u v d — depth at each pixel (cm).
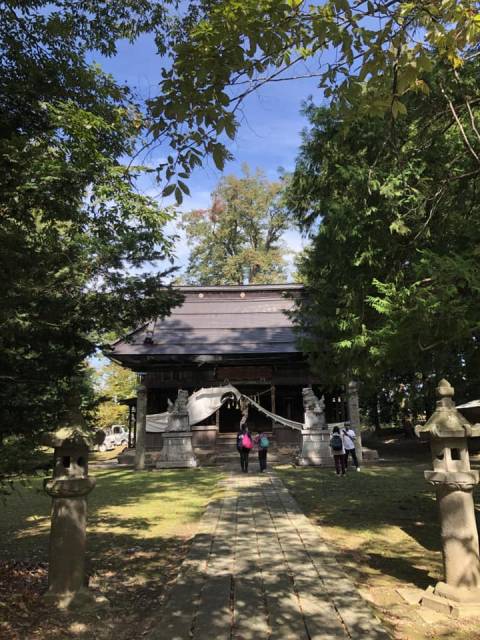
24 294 520
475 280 550
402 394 1422
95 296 649
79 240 732
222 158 371
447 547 474
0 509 1059
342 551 671
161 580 559
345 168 834
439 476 480
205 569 561
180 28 739
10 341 522
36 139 604
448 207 735
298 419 2642
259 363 2492
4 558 640
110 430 4278
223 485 1324
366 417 3959
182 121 360
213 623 408
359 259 772
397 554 655
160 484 1438
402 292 630
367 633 388
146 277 726
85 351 624
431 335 640
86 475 500
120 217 788
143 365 2522
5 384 531
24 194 539
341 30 342
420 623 429
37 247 581
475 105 704
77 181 607
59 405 552
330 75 367
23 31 689
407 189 748
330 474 1555
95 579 551
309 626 402
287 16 344
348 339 871
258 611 435
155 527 839
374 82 376
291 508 948
